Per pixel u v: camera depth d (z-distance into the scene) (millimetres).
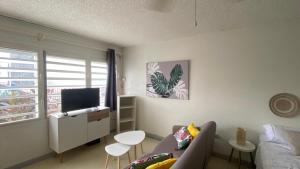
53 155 2889
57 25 2646
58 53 2949
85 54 3412
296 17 2221
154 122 3762
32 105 2609
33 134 2645
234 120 2750
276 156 1810
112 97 3883
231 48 2746
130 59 4133
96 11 2127
